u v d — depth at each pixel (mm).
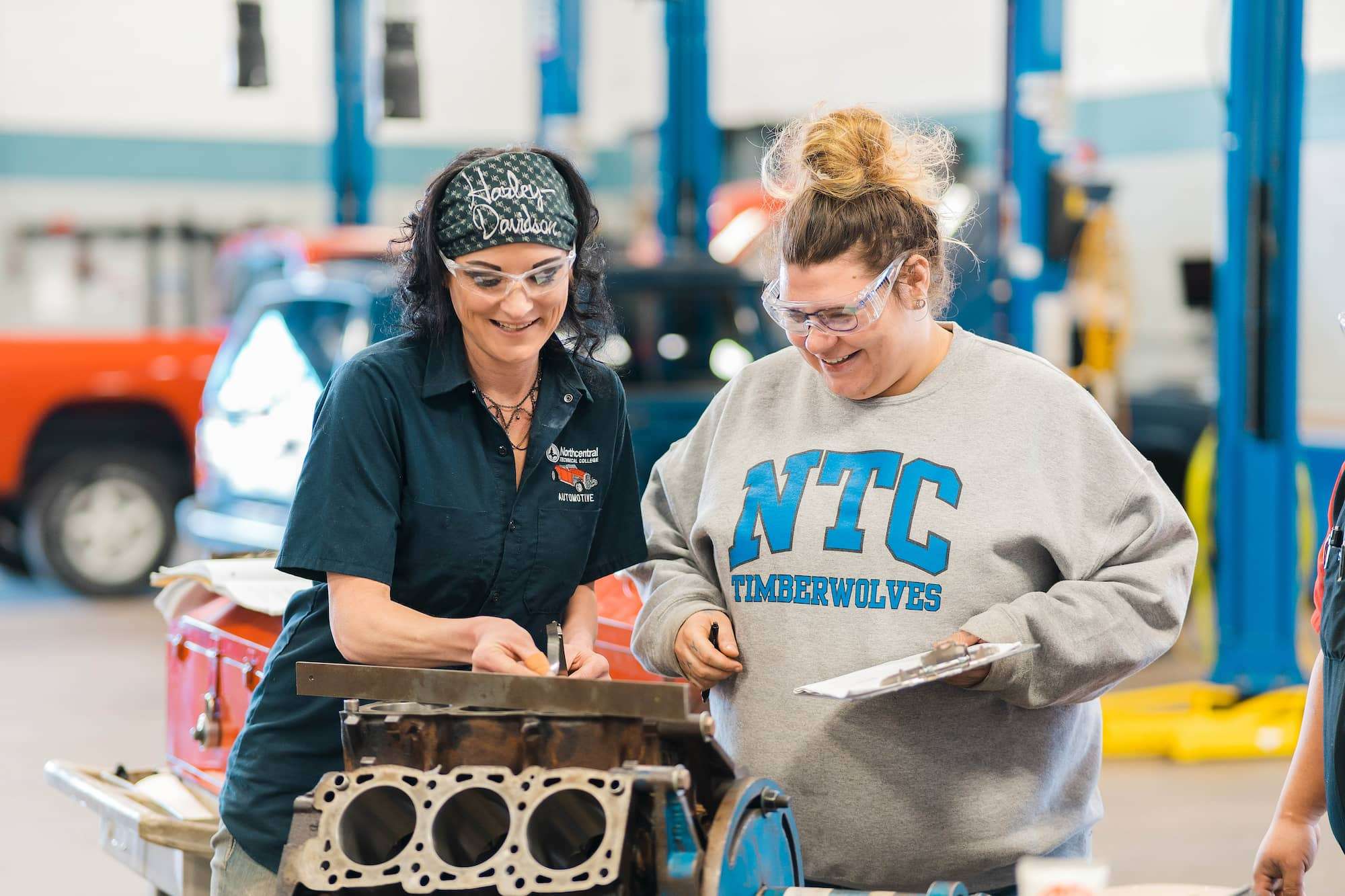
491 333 1832
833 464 1978
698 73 9188
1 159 14734
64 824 4621
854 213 1838
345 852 1542
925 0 13258
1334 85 9523
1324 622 1911
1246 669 5629
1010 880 1942
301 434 6340
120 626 7449
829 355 1896
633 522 2105
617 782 1508
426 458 1893
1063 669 1812
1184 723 5352
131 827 2480
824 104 2041
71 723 5664
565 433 2000
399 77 5672
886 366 1927
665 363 6684
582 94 8961
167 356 8156
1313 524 6051
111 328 14961
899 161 1900
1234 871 4055
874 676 1664
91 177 15039
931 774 1901
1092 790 2045
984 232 7316
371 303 6336
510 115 16688
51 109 14859
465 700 1604
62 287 14781
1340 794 1856
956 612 1879
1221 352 5629
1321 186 9648
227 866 1971
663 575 2107
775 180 1987
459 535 1912
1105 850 4254
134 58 15141
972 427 1936
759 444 2068
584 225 1958
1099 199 6180
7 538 8633
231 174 15586
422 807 1545
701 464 2180
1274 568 5617
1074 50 11805
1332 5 9516
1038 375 1959
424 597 1938
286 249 8727
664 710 1519
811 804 1938
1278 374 5562
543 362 1991
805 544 1953
